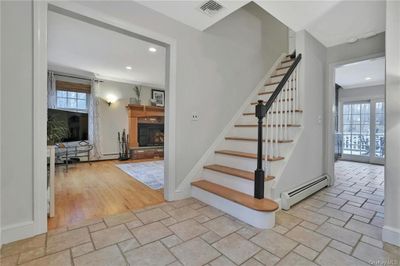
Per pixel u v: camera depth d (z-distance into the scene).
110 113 5.89
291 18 2.49
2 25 1.51
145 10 2.23
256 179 2.07
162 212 2.18
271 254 1.46
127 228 1.83
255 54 3.68
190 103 2.69
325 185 3.13
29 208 1.65
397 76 1.58
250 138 2.89
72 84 5.26
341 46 3.22
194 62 2.71
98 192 2.90
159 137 6.96
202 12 2.34
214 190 2.35
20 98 1.59
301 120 2.75
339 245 1.57
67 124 4.40
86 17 1.89
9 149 1.55
